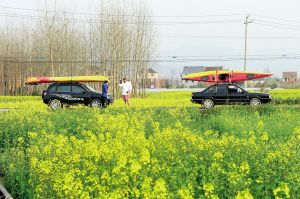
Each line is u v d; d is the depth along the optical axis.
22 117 21.20
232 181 8.46
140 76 65.81
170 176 9.24
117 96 63.97
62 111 25.03
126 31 64.81
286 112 24.17
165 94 65.69
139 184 8.80
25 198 10.48
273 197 8.58
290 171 9.69
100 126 18.59
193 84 138.50
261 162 10.41
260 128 16.47
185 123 20.80
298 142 12.01
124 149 11.62
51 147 12.24
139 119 21.83
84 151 11.30
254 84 108.44
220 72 48.12
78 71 71.00
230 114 23.92
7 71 80.00
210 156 11.06
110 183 8.67
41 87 77.19
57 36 69.19
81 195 7.94
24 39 79.38
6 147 16.83
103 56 64.50
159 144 12.38
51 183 9.15
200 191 8.94
